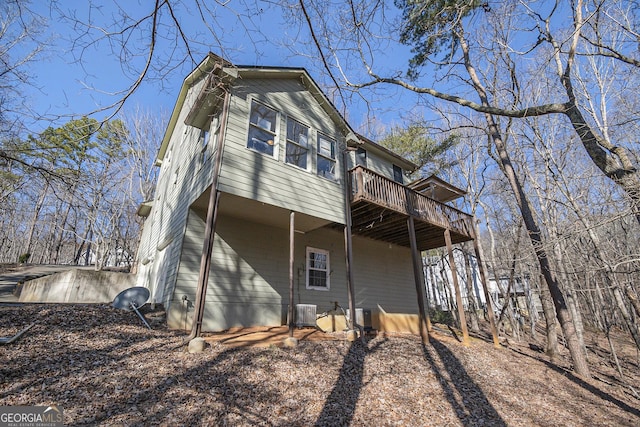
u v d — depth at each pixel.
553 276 10.24
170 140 14.36
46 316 5.94
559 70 9.13
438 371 6.54
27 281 13.20
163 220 11.06
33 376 3.80
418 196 10.40
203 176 7.57
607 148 5.11
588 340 17.27
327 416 4.12
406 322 10.34
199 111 8.21
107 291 12.82
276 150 8.08
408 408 4.77
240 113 7.57
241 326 8.02
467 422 4.72
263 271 8.95
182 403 3.72
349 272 8.48
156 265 10.37
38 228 30.34
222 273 8.12
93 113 3.29
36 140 7.59
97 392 3.67
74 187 8.59
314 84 9.33
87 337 5.30
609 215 5.18
